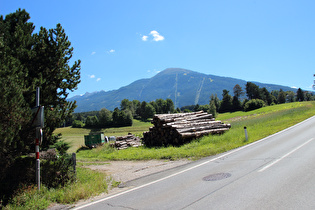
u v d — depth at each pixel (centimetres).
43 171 852
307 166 768
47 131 874
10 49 831
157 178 878
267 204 492
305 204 473
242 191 591
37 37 949
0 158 722
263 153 1106
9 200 663
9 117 689
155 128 2036
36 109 750
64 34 977
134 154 1645
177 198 602
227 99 14238
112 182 888
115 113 11456
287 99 16712
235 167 880
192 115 2145
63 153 1057
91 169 1209
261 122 2889
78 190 731
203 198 574
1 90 659
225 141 1664
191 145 1616
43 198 681
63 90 999
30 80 894
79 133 8906
